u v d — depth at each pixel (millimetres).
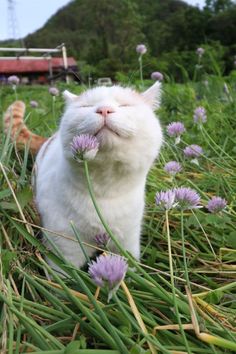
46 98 1896
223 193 748
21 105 889
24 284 461
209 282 524
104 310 415
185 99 1382
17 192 577
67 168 520
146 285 426
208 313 444
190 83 1724
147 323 419
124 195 535
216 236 611
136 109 519
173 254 591
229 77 1743
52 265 528
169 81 1681
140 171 526
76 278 423
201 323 405
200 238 633
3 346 378
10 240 540
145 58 2002
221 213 625
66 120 520
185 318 421
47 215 545
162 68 2059
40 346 378
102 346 414
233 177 784
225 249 581
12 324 388
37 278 475
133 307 400
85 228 533
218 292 462
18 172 729
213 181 769
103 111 488
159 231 661
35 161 707
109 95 542
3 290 429
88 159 429
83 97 556
